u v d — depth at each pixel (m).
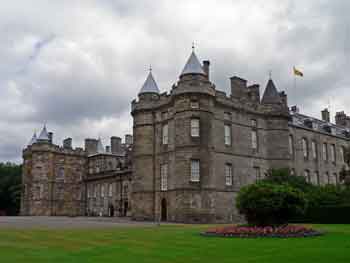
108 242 19.42
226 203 45.78
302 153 58.59
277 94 54.03
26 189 78.50
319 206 39.22
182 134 43.81
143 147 49.91
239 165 48.22
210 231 24.06
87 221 44.62
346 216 37.34
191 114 43.94
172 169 46.03
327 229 27.69
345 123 76.94
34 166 75.00
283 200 24.81
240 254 15.09
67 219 52.09
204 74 45.41
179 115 44.41
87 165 80.38
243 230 23.08
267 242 19.19
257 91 54.12
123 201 66.25
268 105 53.03
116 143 82.12
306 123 62.47
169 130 47.47
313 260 13.47
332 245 17.59
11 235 23.36
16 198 90.38
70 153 78.50
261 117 52.41
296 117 62.44
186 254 15.13
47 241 19.92
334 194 40.53
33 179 74.81
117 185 68.31
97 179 74.62
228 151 47.31
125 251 16.03
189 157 43.06
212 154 44.28
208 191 43.00
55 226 33.09
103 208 71.81
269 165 51.66
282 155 52.03
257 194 25.02
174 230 27.62
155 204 47.91
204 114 44.19
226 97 48.41
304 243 18.56
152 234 24.06
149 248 16.98
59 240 20.42
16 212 93.06
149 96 50.78
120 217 63.03
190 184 42.62
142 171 49.44
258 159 50.69
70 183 77.38
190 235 23.36
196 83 44.44
